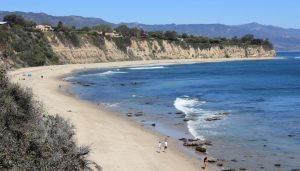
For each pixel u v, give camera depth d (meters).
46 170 13.33
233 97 63.22
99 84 85.75
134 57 192.50
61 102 52.34
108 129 36.44
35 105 17.16
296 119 42.25
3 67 16.52
